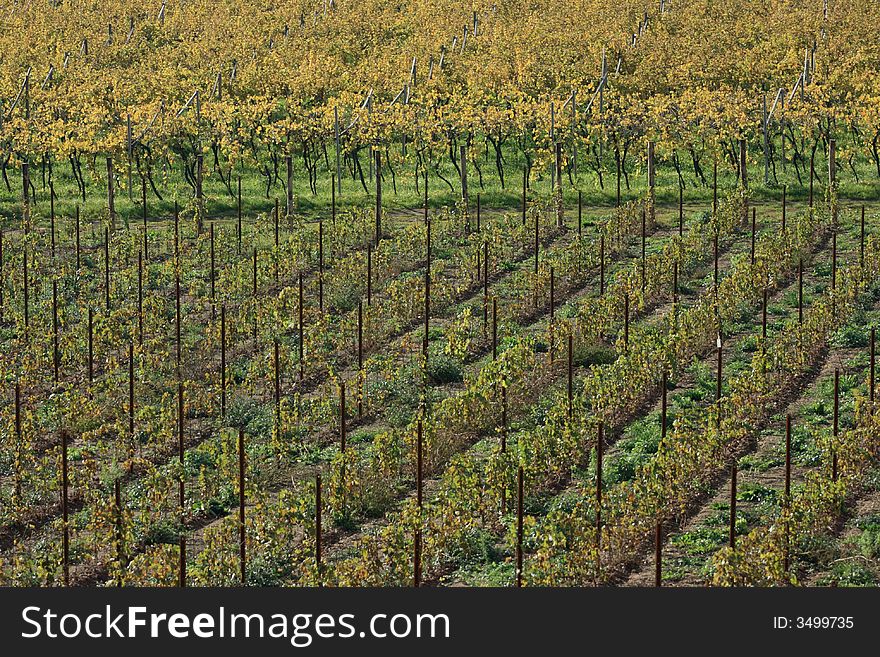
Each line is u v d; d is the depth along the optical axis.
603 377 64.38
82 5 182.62
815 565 46.19
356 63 159.12
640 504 48.41
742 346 72.69
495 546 48.47
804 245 92.50
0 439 59.28
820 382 67.12
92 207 110.75
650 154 110.69
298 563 47.53
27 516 53.25
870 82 133.00
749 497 52.59
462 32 164.00
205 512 53.62
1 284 83.25
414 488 55.41
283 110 140.88
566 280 87.25
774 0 167.38
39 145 117.00
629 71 145.75
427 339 71.94
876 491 52.97
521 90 136.62
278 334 76.19
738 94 124.44
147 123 121.44
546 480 55.06
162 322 76.62
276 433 58.41
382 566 45.66
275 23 173.75
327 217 109.81
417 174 122.44
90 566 48.34
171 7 185.12
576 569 44.12
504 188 120.88
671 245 87.00
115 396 66.12
